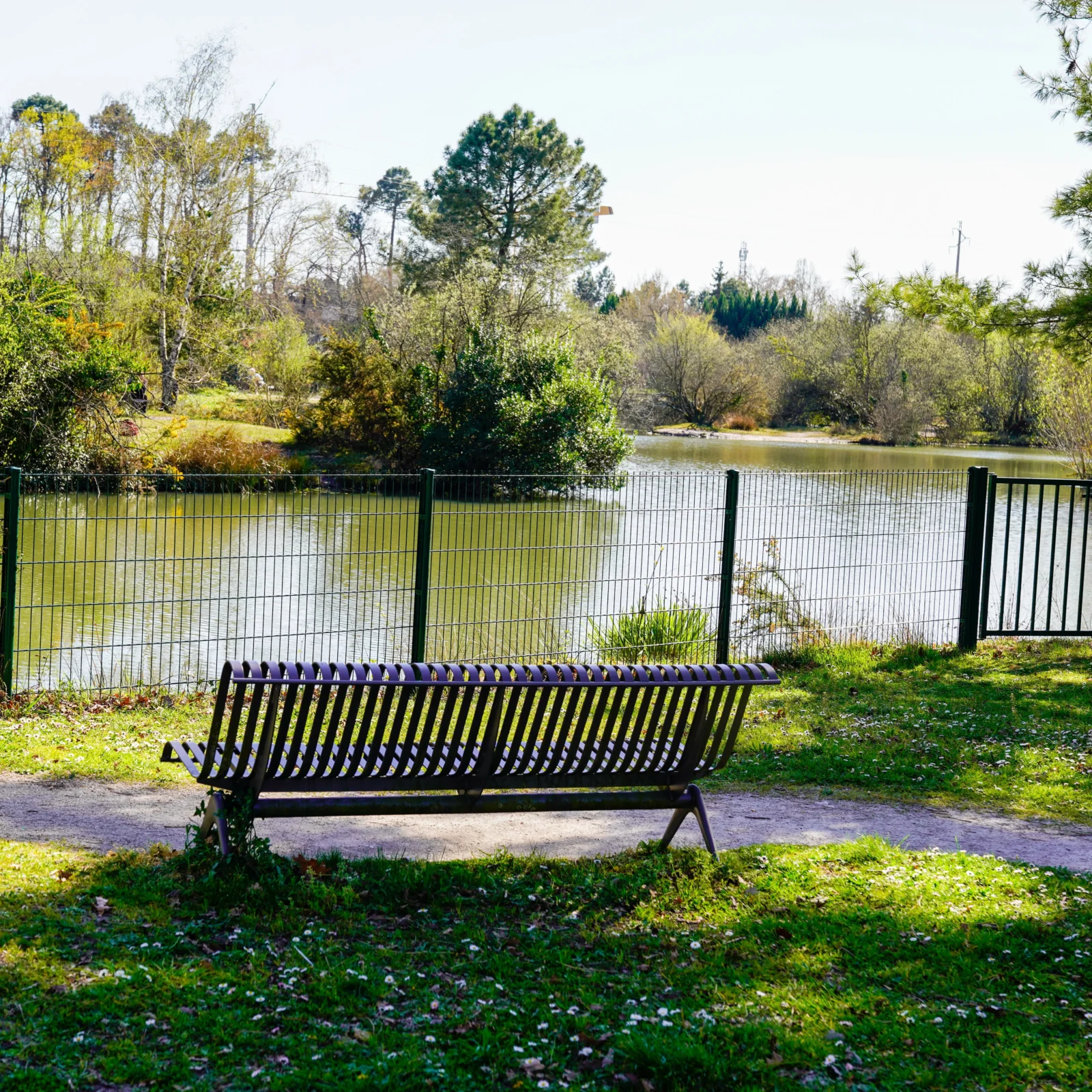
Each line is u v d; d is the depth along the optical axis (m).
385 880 4.71
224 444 29.86
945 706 9.44
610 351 44.03
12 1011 3.35
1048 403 31.23
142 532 19.50
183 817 5.80
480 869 4.98
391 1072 3.17
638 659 11.02
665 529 13.80
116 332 35.19
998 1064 3.44
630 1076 3.26
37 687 8.93
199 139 39.62
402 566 16.27
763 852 5.54
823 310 77.81
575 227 62.94
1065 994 4.00
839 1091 3.24
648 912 4.67
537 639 11.26
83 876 4.57
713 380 75.06
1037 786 7.20
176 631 12.22
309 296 52.53
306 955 3.94
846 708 9.36
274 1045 3.29
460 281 40.38
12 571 8.27
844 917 4.67
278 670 4.58
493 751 4.93
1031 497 31.80
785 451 52.03
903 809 6.71
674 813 5.48
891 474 12.49
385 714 4.81
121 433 26.42
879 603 12.65
